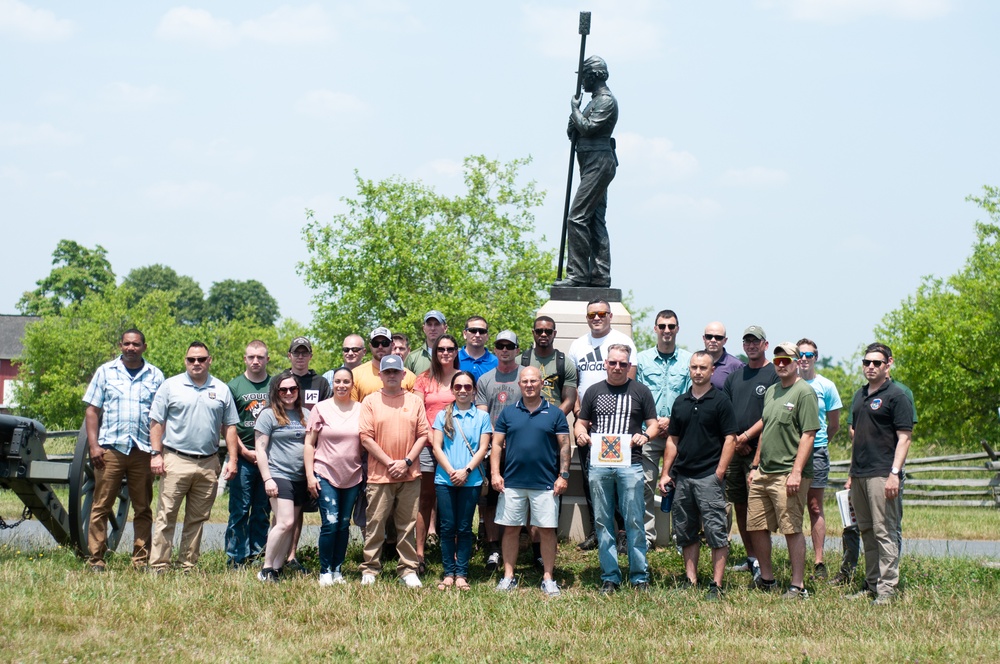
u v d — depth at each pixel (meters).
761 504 8.66
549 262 35.81
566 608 7.90
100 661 6.29
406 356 10.61
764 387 9.13
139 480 9.30
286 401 8.92
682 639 7.02
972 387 29.75
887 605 8.06
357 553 10.28
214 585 8.27
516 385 9.49
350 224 35.28
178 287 80.31
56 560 9.27
